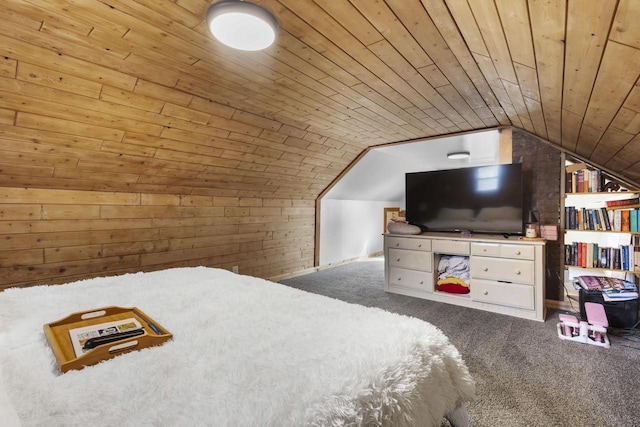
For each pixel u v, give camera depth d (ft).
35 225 8.03
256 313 4.39
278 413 2.25
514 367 6.72
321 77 7.02
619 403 5.45
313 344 3.38
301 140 11.80
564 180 10.45
